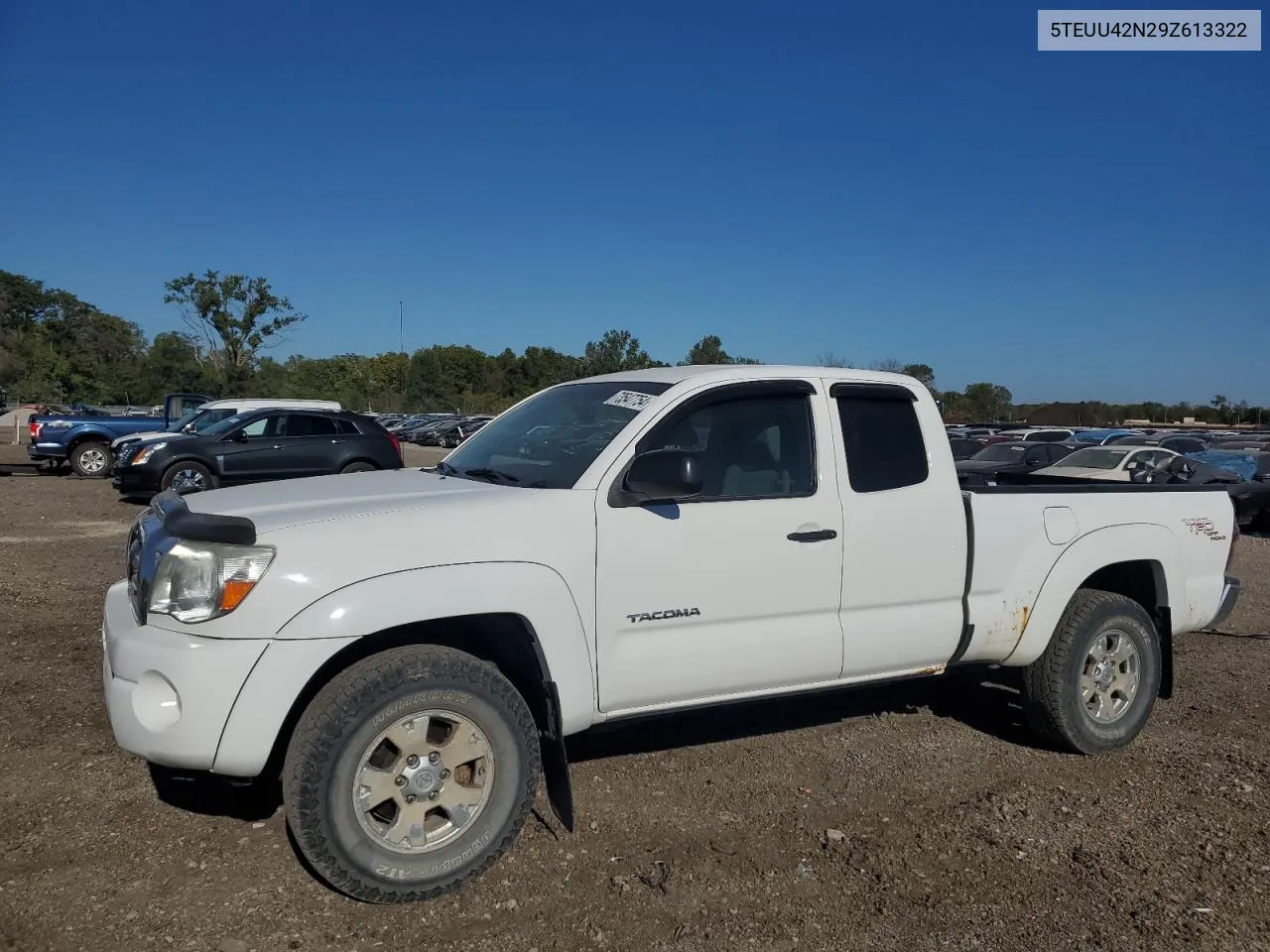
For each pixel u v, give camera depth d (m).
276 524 3.30
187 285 59.19
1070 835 3.96
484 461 4.38
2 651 6.03
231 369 60.03
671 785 4.32
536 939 3.11
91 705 5.08
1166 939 3.21
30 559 9.40
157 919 3.13
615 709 3.76
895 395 4.47
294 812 3.12
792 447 4.20
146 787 4.11
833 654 4.18
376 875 3.21
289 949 3.01
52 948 2.96
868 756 4.76
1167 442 26.80
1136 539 4.96
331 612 3.15
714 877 3.53
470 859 3.37
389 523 3.35
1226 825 4.08
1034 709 4.85
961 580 4.48
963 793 4.35
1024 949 3.14
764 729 5.11
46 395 65.62
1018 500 4.67
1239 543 13.80
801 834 3.89
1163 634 5.14
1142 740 5.12
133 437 16.28
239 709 3.08
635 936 3.14
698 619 3.87
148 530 3.60
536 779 3.52
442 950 3.03
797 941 3.14
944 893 3.47
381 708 3.20
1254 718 5.54
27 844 3.61
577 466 3.83
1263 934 3.25
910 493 4.36
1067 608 4.81
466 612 3.34
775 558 4.00
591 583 3.63
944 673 4.67
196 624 3.13
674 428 3.95
